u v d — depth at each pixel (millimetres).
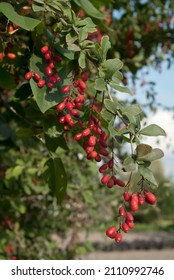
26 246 882
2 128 619
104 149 345
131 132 322
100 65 346
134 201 314
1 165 787
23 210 792
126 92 344
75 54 369
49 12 374
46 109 371
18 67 447
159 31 883
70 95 356
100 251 2326
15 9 377
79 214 973
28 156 770
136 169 315
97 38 630
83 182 853
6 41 414
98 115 365
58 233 1005
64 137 485
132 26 855
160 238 3021
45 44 425
